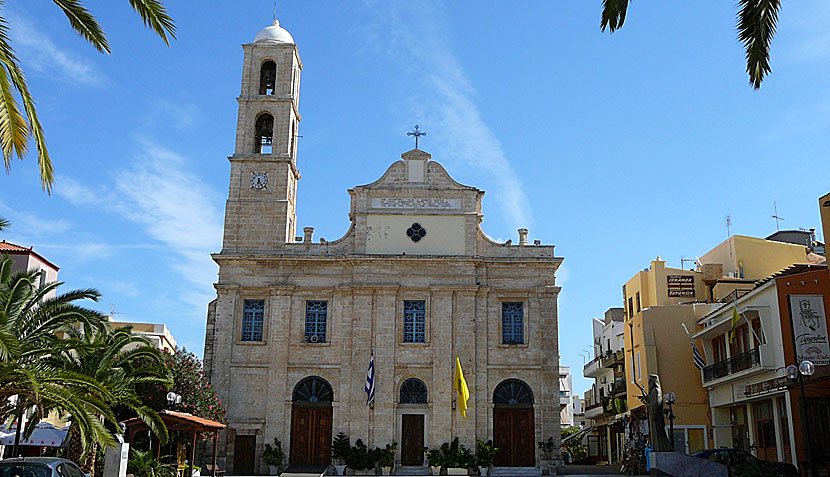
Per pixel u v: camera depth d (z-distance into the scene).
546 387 45.28
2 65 14.46
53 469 20.55
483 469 43.62
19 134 14.70
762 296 37.78
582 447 73.69
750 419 40.22
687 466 33.03
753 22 18.56
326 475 43.56
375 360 45.53
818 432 33.09
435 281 46.72
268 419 44.84
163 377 34.06
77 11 16.09
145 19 16.23
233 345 46.03
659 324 48.25
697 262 60.22
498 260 46.88
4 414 25.59
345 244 47.69
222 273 47.16
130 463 30.97
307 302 47.06
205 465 42.81
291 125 50.16
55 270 49.19
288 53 50.78
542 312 46.41
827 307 34.72
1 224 26.72
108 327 34.47
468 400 44.88
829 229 34.84
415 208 47.78
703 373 44.97
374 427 44.59
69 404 23.03
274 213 48.00
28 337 26.72
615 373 66.50
